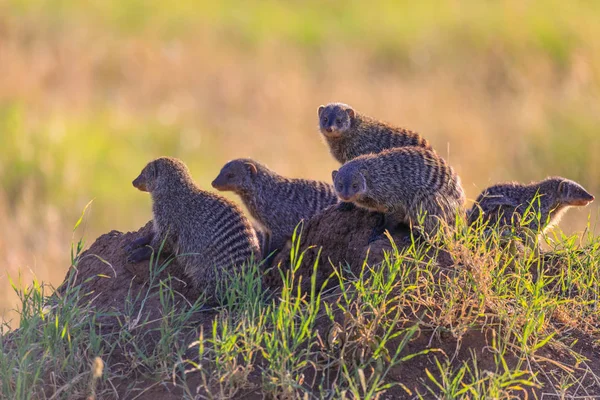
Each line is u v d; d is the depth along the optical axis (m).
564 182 18.20
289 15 61.44
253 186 18.42
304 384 12.55
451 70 50.16
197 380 12.66
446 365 12.99
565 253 15.68
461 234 14.59
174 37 54.53
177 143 39.72
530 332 13.25
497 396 11.84
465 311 13.59
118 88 46.78
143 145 39.41
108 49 49.94
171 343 13.39
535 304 13.62
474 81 48.03
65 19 53.84
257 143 40.41
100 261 16.41
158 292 14.78
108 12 56.84
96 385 12.67
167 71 48.22
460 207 16.23
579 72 45.94
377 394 11.87
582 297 14.88
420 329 13.30
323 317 13.55
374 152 19.28
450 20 57.25
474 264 13.71
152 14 57.81
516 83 46.91
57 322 13.11
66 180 34.16
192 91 46.19
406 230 16.14
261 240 19.11
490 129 40.19
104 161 37.00
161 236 16.28
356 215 16.23
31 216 31.55
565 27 52.12
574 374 13.21
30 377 12.58
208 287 15.55
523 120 40.12
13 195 33.50
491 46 51.50
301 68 50.22
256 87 46.22
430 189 15.80
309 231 16.67
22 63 45.78
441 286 13.83
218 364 12.38
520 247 15.41
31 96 42.44
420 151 16.25
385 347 12.99
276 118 43.34
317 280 15.72
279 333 12.84
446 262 14.49
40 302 13.73
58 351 12.94
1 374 12.63
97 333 13.92
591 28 52.06
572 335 14.11
